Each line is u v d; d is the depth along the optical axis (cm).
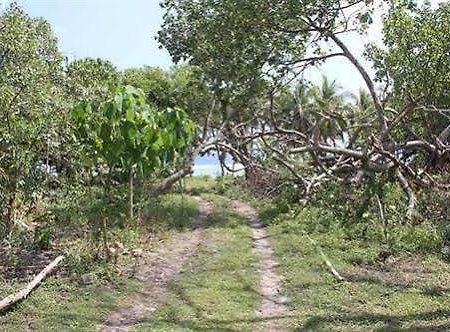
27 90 1114
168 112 1046
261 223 1612
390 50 1717
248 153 2694
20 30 1245
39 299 806
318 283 939
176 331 723
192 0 1606
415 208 1366
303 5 1463
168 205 1762
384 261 1070
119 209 1404
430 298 850
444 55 1670
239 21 1483
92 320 751
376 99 1609
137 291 884
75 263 953
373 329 723
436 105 1864
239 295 886
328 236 1269
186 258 1131
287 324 755
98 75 1556
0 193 1110
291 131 2000
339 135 2386
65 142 1131
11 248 1086
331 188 1565
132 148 973
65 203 1286
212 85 1686
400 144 1714
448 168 1673
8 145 1077
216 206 1945
